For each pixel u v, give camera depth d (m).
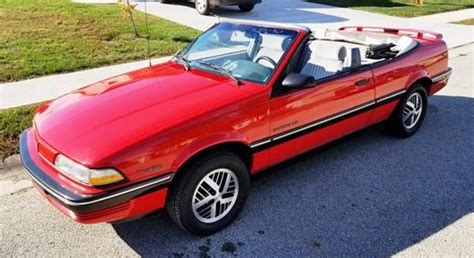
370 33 5.93
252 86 3.71
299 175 4.50
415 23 12.88
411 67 5.12
